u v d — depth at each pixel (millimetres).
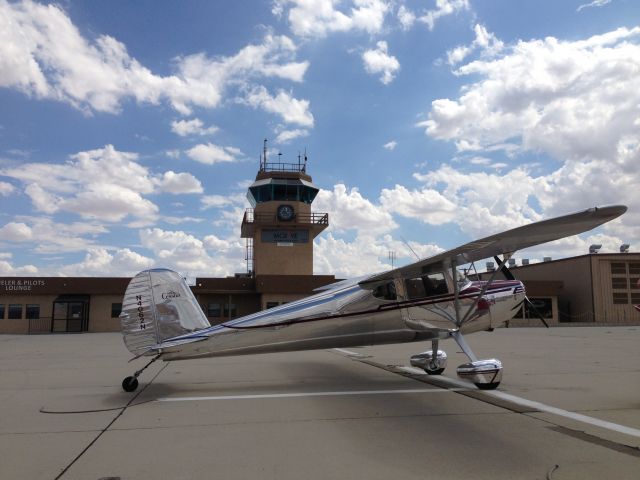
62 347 18797
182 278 8609
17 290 31594
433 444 5074
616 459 4578
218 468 4355
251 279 34688
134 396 7859
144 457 4672
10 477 4160
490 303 9578
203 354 8391
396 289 9117
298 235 37688
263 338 8570
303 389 8461
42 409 6867
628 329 31484
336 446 5004
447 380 9398
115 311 32250
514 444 5066
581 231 7113
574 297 42500
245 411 6691
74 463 4512
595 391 8055
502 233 6812
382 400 7430
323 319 8805
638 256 40406
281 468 4352
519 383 8898
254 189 37844
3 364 12727
